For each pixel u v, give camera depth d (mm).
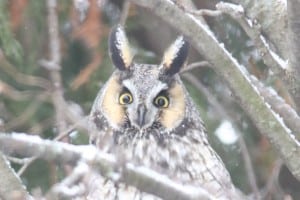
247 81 9758
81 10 14281
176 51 11438
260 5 10453
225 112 13961
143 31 15977
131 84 11250
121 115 11172
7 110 13766
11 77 14219
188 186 7895
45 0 14305
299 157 9562
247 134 15156
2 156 8203
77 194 7855
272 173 14297
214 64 9836
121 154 7570
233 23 15523
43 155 7395
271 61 9805
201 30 9859
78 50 15000
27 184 13758
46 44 14453
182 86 11391
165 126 11102
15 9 13758
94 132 11250
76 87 13516
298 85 9766
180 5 9891
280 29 10328
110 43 11523
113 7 15711
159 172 7879
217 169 10852
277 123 9633
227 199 9812
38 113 13758
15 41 13695
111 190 9938
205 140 11211
